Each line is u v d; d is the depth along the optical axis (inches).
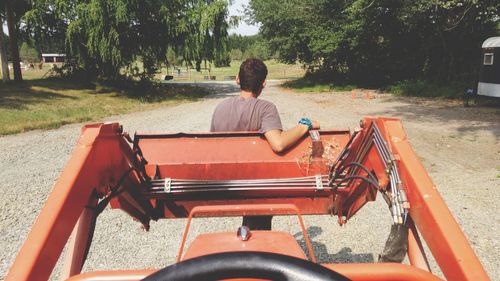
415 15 1034.1
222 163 137.2
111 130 113.3
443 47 1264.8
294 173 139.3
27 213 273.0
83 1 1198.9
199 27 1316.4
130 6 1189.1
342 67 1669.5
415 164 97.5
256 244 74.6
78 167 95.1
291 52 1699.1
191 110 943.0
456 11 1017.5
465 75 1187.9
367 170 117.6
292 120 684.1
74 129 658.2
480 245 215.6
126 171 123.6
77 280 69.7
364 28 1382.9
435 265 187.3
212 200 143.5
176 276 55.6
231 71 3661.4
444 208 86.0
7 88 1219.9
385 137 107.9
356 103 1019.9
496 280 182.4
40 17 1270.9
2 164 410.3
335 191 138.6
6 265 203.3
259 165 138.1
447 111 787.4
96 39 1182.9
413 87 1203.2
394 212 98.0
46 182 341.7
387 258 102.3
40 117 760.3
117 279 69.9
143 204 137.8
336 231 234.4
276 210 90.0
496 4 853.2
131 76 1422.2
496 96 801.6
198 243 76.7
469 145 468.1
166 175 138.3
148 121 740.7
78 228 104.0
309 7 1535.4
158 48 1374.3
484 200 281.3
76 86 1405.0
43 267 79.0
